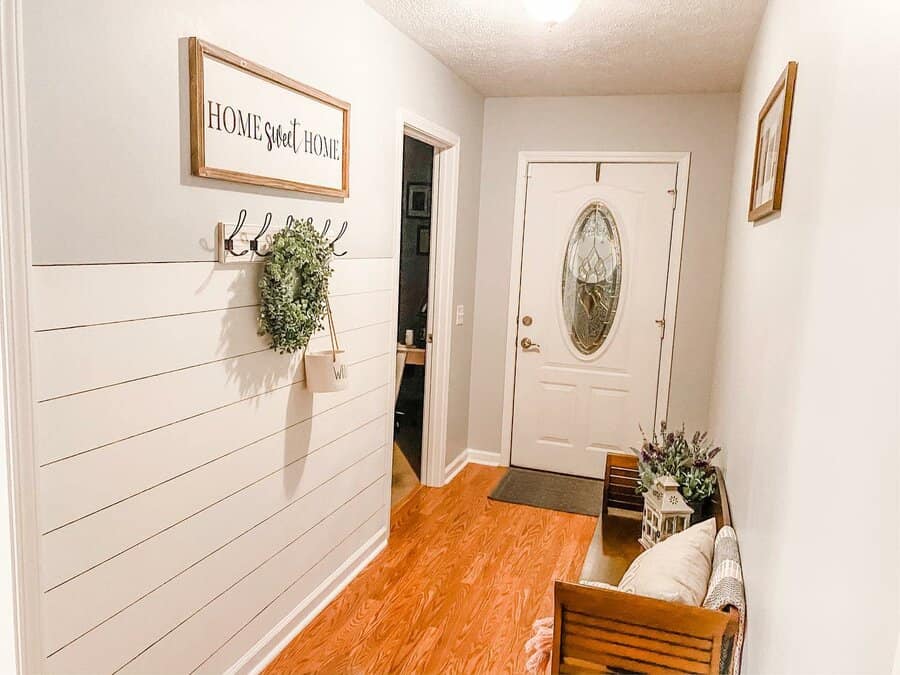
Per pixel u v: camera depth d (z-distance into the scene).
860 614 0.79
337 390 2.40
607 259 4.30
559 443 4.54
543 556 3.25
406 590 2.88
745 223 2.69
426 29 2.99
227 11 1.88
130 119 1.58
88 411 1.52
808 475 1.12
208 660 2.02
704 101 4.01
